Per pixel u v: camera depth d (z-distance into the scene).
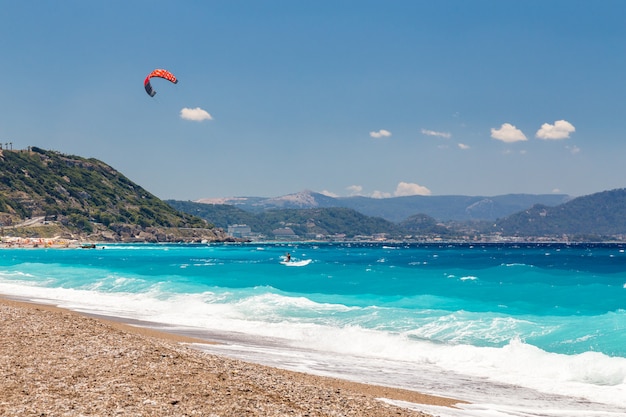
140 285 53.03
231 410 12.84
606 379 20.28
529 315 34.16
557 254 162.12
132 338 19.84
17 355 16.38
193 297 43.94
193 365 16.56
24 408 11.97
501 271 65.06
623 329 27.19
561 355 22.70
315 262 105.00
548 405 17.12
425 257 136.50
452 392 18.53
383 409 14.79
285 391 15.25
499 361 22.77
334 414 13.70
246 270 76.69
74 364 15.75
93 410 12.10
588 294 42.50
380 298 44.16
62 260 115.56
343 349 25.73
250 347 25.16
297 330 29.34
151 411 12.27
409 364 23.06
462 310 36.28
